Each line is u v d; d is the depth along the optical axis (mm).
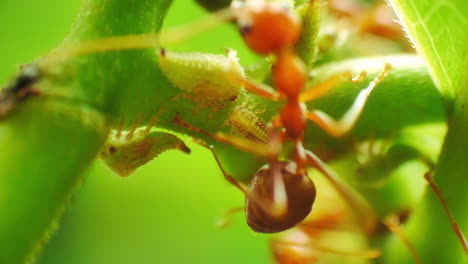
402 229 46
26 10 61
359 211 47
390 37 52
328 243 54
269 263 62
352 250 50
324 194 53
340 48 48
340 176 46
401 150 45
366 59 45
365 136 45
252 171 45
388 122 45
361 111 45
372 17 52
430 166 45
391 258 46
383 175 45
